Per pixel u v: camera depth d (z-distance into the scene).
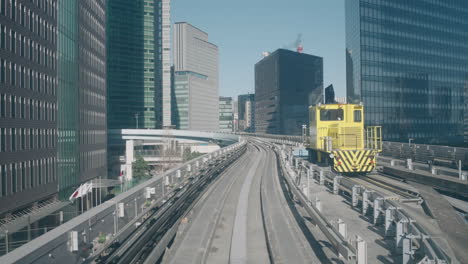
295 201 19.09
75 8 56.31
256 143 73.94
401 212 11.26
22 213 38.47
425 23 110.81
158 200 13.44
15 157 37.12
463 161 26.33
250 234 14.38
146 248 11.12
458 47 118.88
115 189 66.69
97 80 66.50
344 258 9.16
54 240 6.67
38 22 43.78
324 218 11.29
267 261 11.36
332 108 26.05
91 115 62.72
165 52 179.62
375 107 98.44
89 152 61.09
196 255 11.36
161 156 92.81
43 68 44.78
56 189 47.44
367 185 20.20
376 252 10.24
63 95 50.78
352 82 105.12
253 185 25.55
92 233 8.20
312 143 28.86
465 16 121.94
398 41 104.12
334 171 23.66
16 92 37.94
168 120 178.38
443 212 14.27
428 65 110.06
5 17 36.16
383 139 99.00
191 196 19.73
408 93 104.62
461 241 11.11
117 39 144.12
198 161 22.92
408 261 9.08
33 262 6.01
